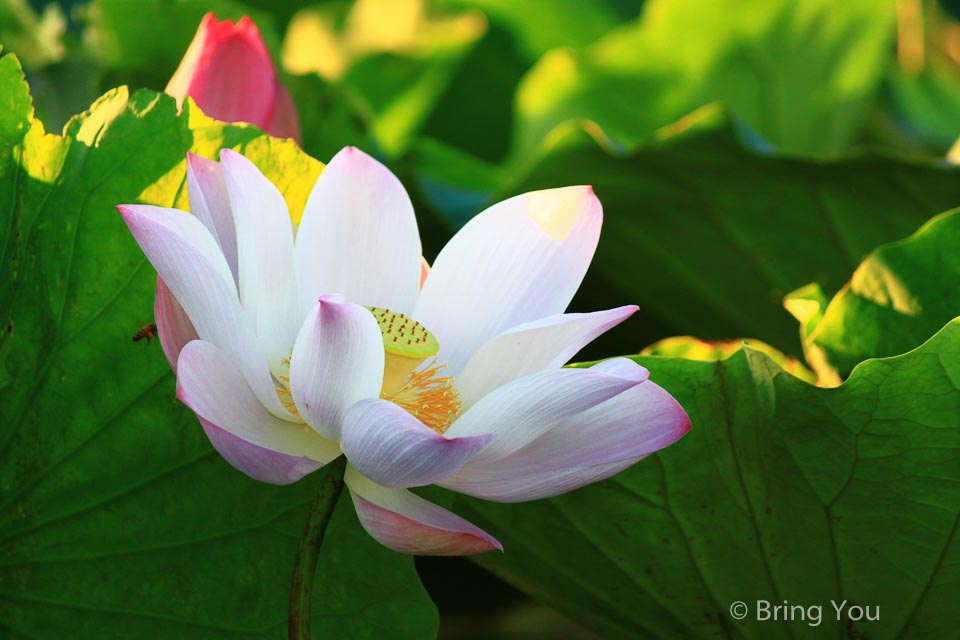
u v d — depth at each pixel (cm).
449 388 212
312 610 218
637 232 249
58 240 217
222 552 218
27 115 217
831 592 220
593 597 224
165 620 218
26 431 217
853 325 225
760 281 250
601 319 209
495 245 214
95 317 217
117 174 217
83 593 218
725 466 217
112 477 218
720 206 245
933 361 212
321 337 205
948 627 220
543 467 209
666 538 220
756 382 215
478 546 207
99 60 275
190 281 207
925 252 224
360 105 253
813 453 216
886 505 216
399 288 215
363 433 205
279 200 211
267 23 254
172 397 217
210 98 226
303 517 217
